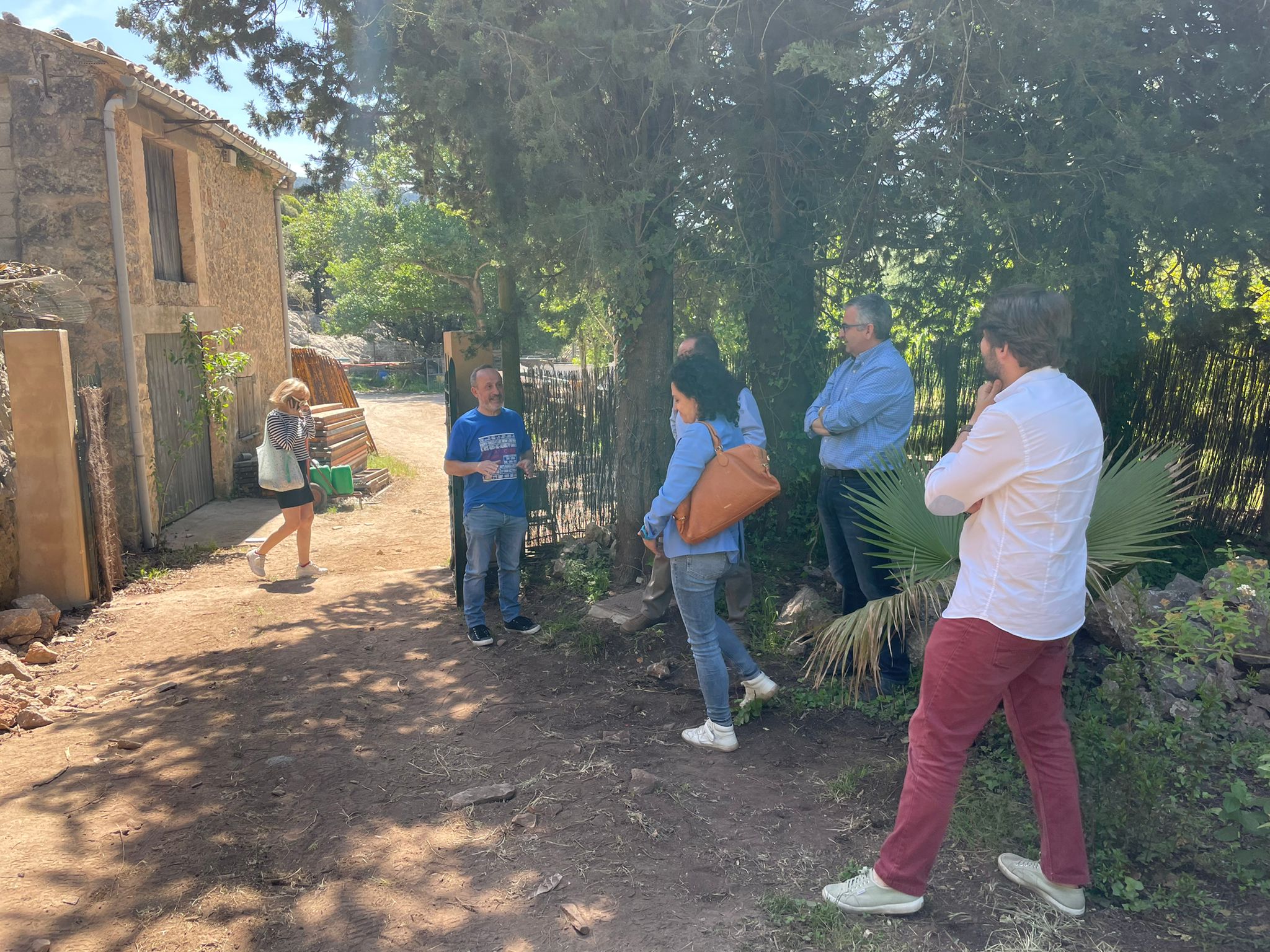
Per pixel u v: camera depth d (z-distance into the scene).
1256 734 3.78
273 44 7.22
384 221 36.44
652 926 2.76
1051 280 5.19
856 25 5.46
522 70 5.36
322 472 13.70
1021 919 2.66
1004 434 2.49
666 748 4.04
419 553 10.37
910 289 6.36
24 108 9.34
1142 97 5.43
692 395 3.88
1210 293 6.25
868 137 5.64
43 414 6.77
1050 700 2.68
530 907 2.90
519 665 5.23
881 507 3.92
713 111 6.00
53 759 4.22
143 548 10.11
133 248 9.93
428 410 30.34
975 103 5.24
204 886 3.10
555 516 7.43
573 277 5.80
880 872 2.71
